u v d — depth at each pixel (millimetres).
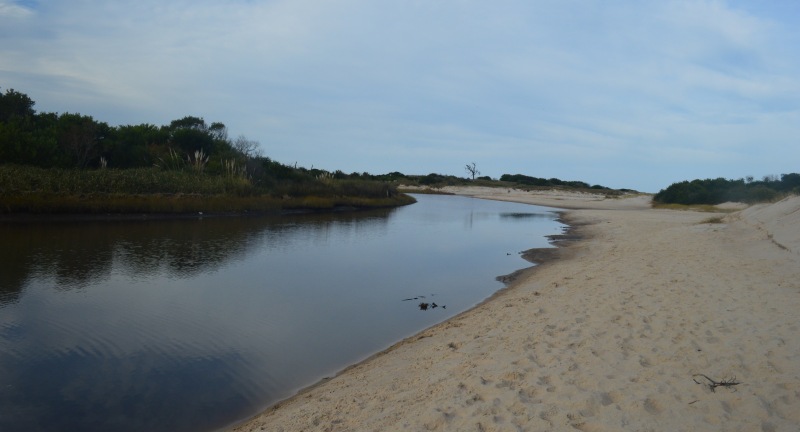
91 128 31547
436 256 17969
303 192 37938
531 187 94875
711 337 6609
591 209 47188
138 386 6836
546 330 7457
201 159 35031
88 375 7145
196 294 11656
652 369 5652
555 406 4887
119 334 8812
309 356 8008
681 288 9625
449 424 4719
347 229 25984
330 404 5785
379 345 8523
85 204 23797
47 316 9641
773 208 19672
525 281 13234
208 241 19641
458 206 50094
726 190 45750
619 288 10016
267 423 5453
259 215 30734
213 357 7934
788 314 7434
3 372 7145
